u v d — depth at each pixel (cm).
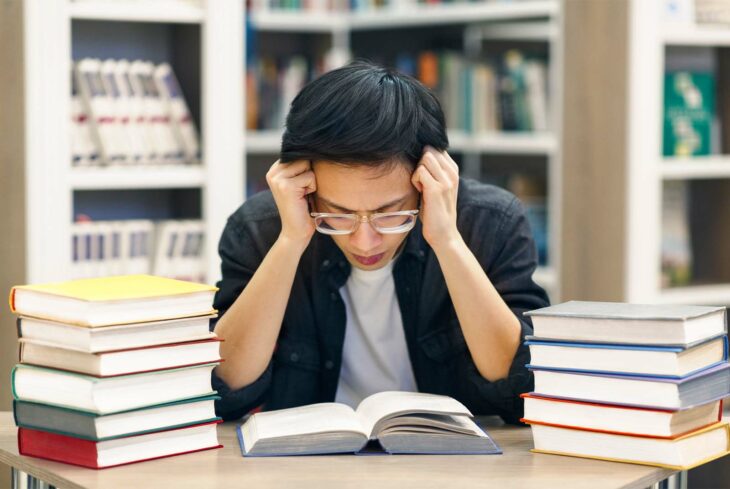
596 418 172
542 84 498
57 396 170
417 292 215
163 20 324
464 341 214
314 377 224
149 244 328
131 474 164
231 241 222
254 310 202
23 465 173
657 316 167
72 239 313
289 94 529
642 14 337
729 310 370
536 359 178
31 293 173
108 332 166
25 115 299
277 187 193
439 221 191
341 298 217
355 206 181
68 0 304
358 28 554
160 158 330
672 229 371
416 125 182
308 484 159
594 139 354
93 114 316
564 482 160
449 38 552
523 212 220
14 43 303
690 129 365
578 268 364
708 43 355
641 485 163
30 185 300
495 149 512
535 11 477
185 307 174
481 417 213
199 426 177
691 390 169
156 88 330
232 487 157
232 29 334
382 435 176
